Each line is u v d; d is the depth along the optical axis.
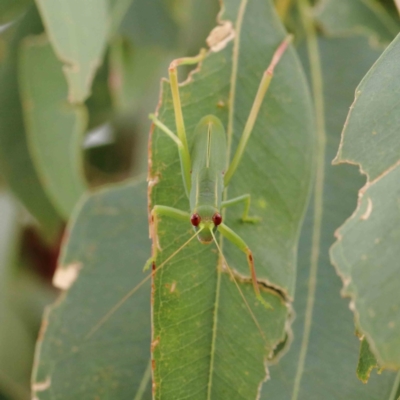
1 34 0.58
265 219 0.49
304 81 0.50
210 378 0.47
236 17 0.50
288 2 0.55
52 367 0.51
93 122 0.60
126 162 0.63
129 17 0.59
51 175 0.57
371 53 0.54
